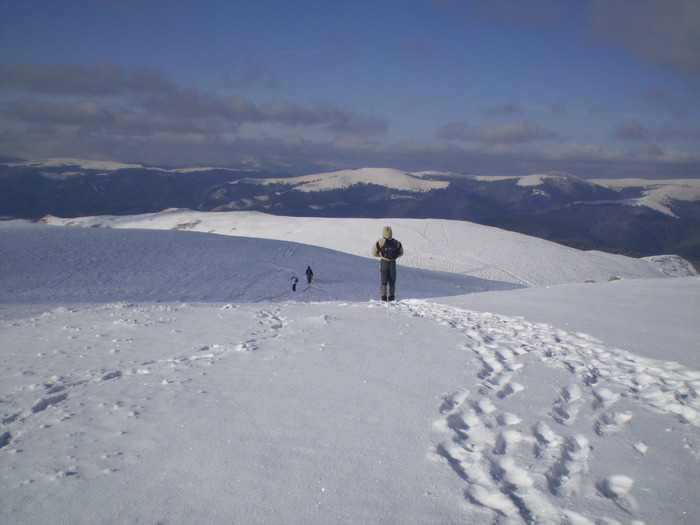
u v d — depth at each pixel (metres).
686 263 87.75
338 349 6.27
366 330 7.39
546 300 9.65
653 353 5.68
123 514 2.79
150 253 34.56
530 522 2.63
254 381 5.11
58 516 2.80
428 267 68.38
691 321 7.08
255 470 3.23
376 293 26.62
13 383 5.66
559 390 4.60
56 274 26.28
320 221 111.75
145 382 5.27
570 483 3.03
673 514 2.67
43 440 3.84
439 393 4.57
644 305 8.38
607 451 3.41
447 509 2.75
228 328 8.77
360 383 4.91
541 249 80.94
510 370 5.28
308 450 3.49
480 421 3.93
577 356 5.77
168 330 8.88
